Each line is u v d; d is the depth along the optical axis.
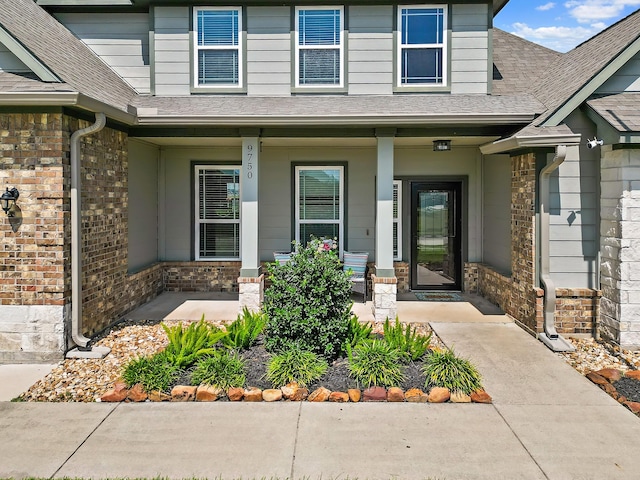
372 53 9.02
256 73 9.09
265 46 9.07
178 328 6.03
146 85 9.41
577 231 7.21
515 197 7.98
